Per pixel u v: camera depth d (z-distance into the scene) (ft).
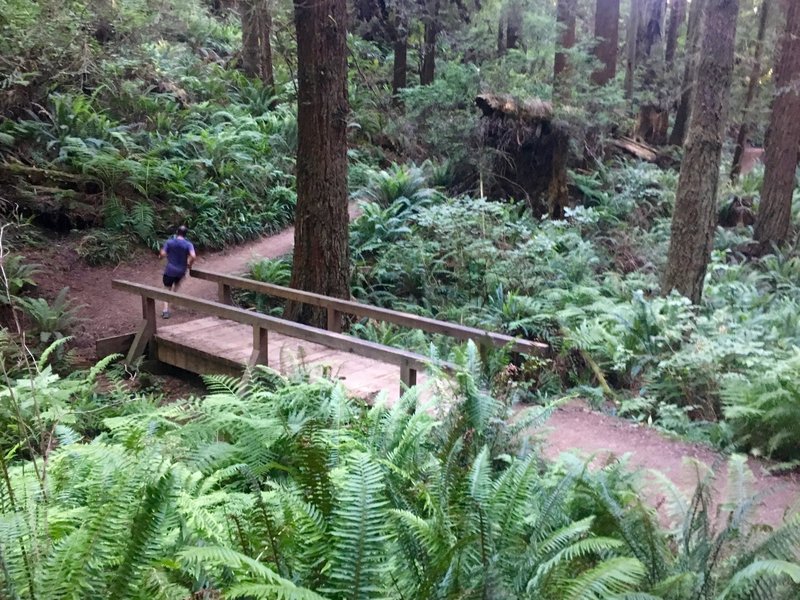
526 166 50.80
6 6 44.11
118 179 42.80
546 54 63.57
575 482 10.64
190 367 27.14
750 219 56.80
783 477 17.81
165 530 7.36
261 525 8.59
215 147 49.03
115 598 6.53
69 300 33.30
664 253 43.86
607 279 36.94
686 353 23.98
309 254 32.35
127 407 20.17
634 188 52.54
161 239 42.75
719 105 30.78
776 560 7.64
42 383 16.88
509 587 7.53
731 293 35.99
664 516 13.56
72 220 40.63
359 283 38.86
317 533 8.11
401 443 12.40
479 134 50.42
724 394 21.07
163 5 59.00
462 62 69.72
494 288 36.11
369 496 7.80
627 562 7.13
